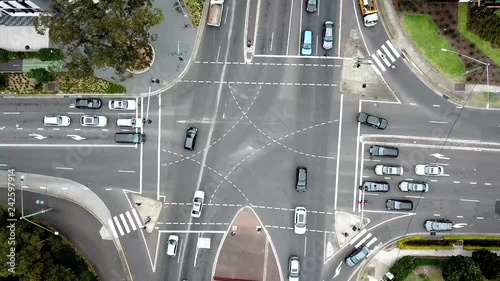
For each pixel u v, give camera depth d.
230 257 81.75
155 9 73.44
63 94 82.12
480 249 78.88
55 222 82.62
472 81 80.62
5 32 81.62
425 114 81.25
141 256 82.12
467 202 81.06
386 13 81.06
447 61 80.62
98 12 69.19
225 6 81.56
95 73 81.25
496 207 81.00
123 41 68.69
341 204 81.25
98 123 81.31
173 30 81.31
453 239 80.31
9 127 82.69
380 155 80.44
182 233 81.88
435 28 80.31
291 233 81.44
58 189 82.75
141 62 80.00
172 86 81.75
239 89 81.75
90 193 82.56
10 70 82.00
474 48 79.88
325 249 81.25
